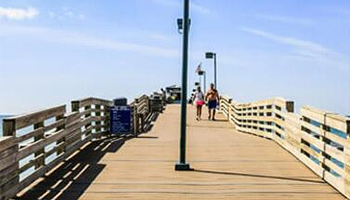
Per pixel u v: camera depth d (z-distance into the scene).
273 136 15.70
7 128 7.53
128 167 10.88
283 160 11.84
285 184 9.14
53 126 10.20
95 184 9.11
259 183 9.22
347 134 7.97
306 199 8.05
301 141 11.68
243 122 20.11
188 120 25.77
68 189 8.70
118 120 17.42
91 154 12.67
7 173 7.28
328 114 9.12
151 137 16.98
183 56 10.85
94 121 15.48
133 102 20.41
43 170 9.41
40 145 9.12
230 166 11.05
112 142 15.34
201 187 8.88
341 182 8.35
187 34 10.91
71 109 12.90
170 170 10.55
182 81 10.76
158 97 33.53
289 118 13.07
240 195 8.27
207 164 11.30
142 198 8.08
